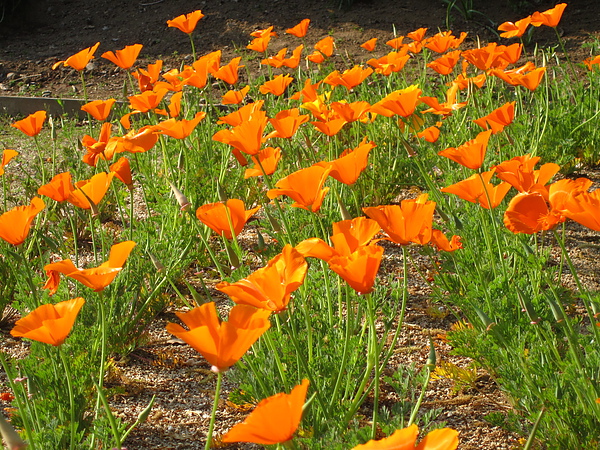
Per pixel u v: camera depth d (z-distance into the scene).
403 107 2.37
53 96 6.17
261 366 2.12
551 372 2.07
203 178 2.97
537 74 2.47
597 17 6.78
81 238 3.07
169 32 7.43
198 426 2.18
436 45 3.31
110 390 2.18
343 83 2.62
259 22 7.42
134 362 2.32
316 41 6.84
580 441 2.02
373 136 3.17
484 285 2.17
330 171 2.11
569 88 3.77
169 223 2.50
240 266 2.11
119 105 5.68
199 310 1.84
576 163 3.41
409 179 3.05
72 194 2.19
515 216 1.99
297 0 7.85
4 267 2.47
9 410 2.18
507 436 2.12
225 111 5.04
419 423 2.15
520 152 2.92
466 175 2.73
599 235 2.72
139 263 2.38
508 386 2.08
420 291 2.45
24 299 2.28
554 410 2.03
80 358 2.15
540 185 2.01
